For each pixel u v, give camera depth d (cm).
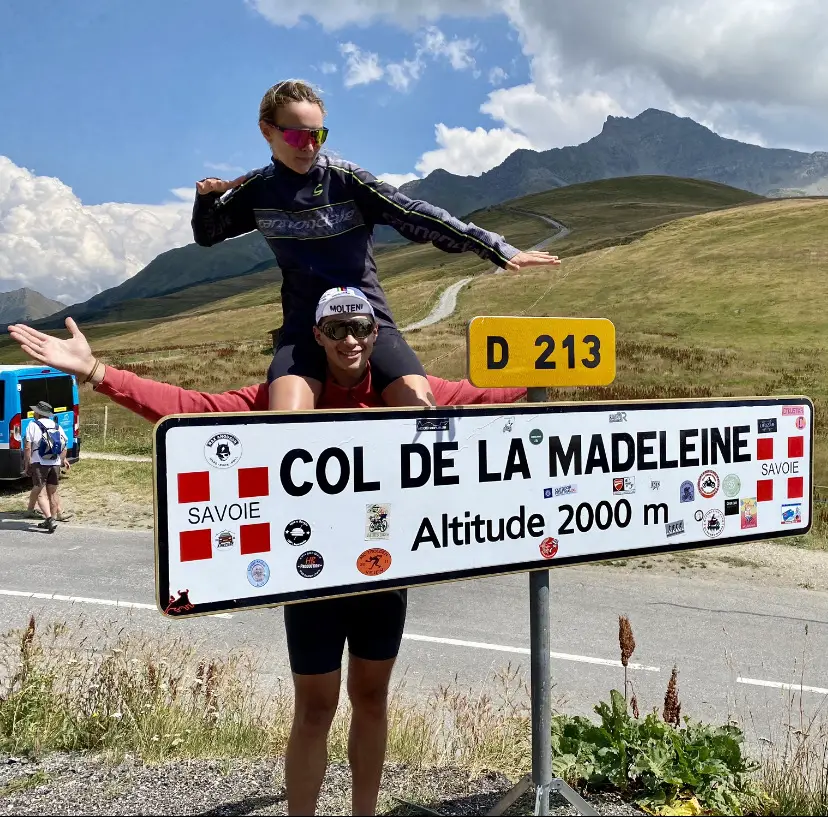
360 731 256
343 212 261
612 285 7556
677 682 638
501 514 250
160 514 201
